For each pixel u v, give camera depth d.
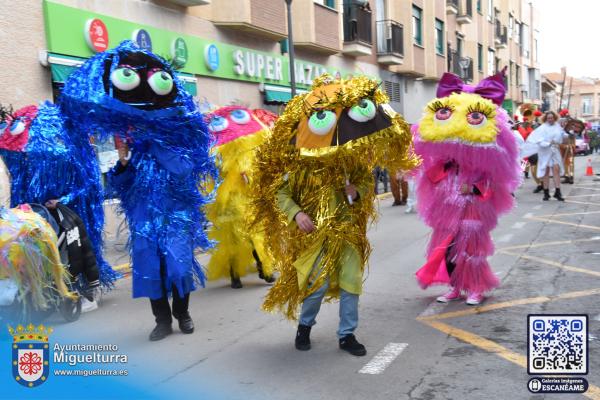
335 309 5.65
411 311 5.52
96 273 5.64
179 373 4.18
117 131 4.70
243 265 6.73
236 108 6.78
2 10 9.16
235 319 5.50
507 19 45.75
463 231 5.56
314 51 18.98
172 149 4.86
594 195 15.27
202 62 13.66
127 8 11.62
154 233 4.78
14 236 4.80
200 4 13.09
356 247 4.30
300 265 4.30
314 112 4.09
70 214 5.54
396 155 4.38
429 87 29.94
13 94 9.37
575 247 8.35
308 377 4.01
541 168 14.21
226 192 6.55
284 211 4.29
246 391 3.82
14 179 5.75
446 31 31.64
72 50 10.28
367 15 21.42
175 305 5.10
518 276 6.74
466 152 5.45
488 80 5.66
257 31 15.31
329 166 4.14
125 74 4.62
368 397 3.66
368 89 4.14
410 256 8.21
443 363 4.17
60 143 5.51
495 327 4.93
